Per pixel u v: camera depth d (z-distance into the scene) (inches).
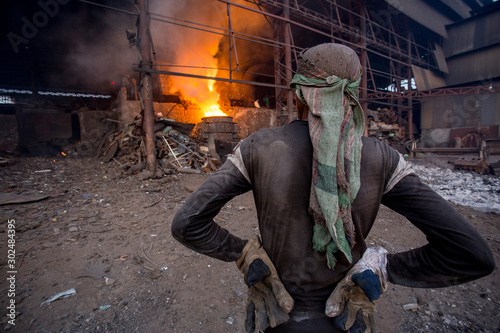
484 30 659.4
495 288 95.7
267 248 31.0
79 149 353.4
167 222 154.9
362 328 30.4
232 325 79.3
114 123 393.4
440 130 700.7
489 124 633.6
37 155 331.0
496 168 321.4
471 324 78.4
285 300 29.2
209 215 28.6
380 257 30.7
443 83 714.8
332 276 30.0
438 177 313.7
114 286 95.0
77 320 78.5
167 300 89.1
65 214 157.9
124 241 129.0
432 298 90.2
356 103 28.6
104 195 198.5
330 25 481.7
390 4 557.6
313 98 27.5
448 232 25.1
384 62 733.3
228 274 104.5
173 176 265.4
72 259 110.7
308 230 28.5
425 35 722.8
